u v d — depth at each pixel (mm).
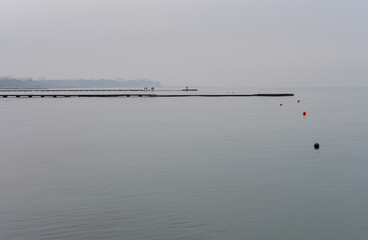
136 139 44375
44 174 28109
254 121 64500
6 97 153250
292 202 21594
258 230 18125
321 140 43000
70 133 50094
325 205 21141
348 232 17938
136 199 22219
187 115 76125
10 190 24172
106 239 17234
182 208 20766
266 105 109625
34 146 40156
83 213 20125
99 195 22969
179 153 35531
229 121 64438
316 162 31266
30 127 57031
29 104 111438
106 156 34438
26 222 19047
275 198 22266
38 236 17547
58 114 78688
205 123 61375
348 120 66688
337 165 30188
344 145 39469
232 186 24609
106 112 83438
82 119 68125
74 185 25141
